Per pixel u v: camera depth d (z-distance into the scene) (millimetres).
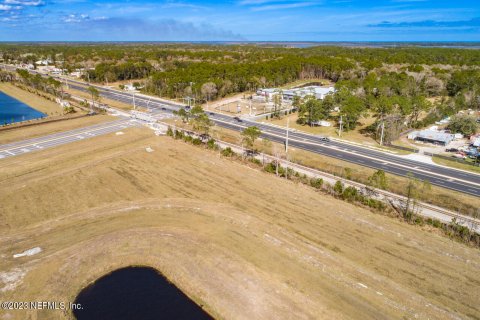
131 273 34562
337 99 111438
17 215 45188
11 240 39469
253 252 37250
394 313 29312
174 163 64062
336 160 67625
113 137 79875
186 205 47781
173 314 29578
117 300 31203
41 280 33250
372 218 44938
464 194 52781
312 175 59469
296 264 35406
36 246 38406
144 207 47188
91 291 32312
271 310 29547
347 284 32594
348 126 90000
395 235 41094
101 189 53094
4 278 33312
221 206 47531
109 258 36344
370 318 28766
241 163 64562
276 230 41594
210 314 29531
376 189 53875
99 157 66438
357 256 37031
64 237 40125
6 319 28734
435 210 47656
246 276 33531
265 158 67688
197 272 34250
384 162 66750
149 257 36500
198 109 84188
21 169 60000
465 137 83750
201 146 73938
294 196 50969
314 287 32219
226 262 35469
